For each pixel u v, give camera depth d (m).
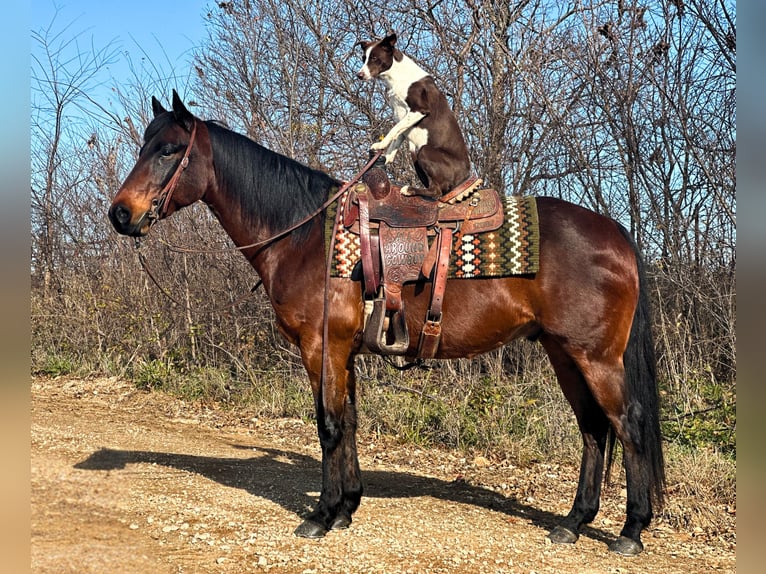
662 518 4.29
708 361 6.86
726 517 4.26
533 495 4.77
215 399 8.03
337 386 3.79
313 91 9.62
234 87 9.94
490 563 3.40
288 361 8.12
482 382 6.99
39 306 10.10
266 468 5.26
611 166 7.64
